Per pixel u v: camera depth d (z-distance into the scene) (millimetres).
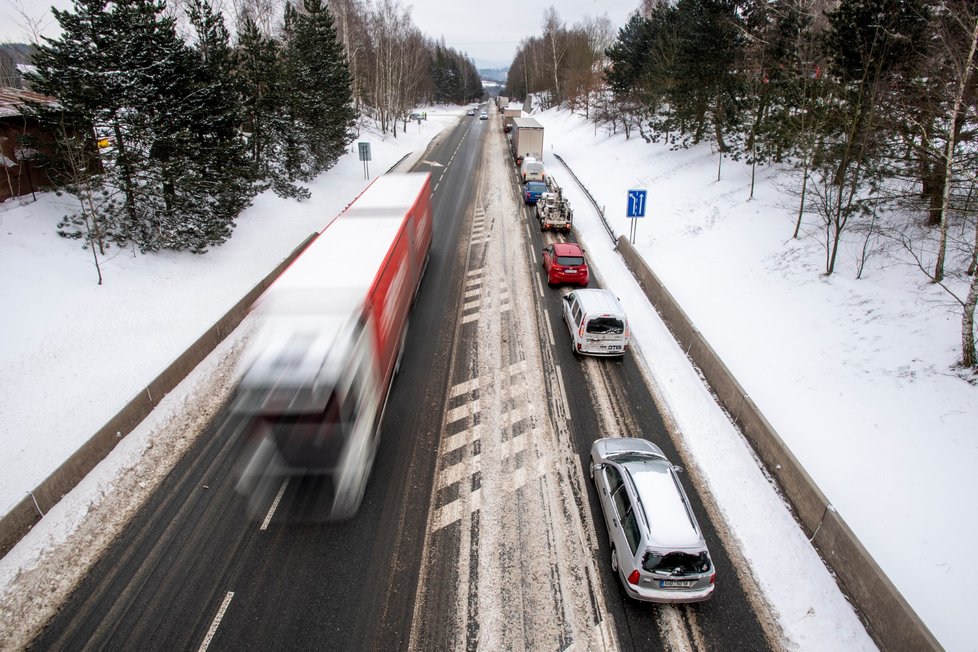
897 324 13492
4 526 9039
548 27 91375
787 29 24047
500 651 7746
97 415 12383
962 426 10352
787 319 15648
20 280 15438
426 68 113875
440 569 9008
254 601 8406
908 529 9188
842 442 11148
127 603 8352
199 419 12664
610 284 20641
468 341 16203
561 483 10859
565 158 49500
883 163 18000
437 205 31016
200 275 19484
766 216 22281
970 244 14281
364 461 10555
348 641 7852
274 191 28312
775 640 7973
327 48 35281
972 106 16391
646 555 8008
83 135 18016
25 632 7891
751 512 10188
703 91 30844
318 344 9703
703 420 12766
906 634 7301
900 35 14883
